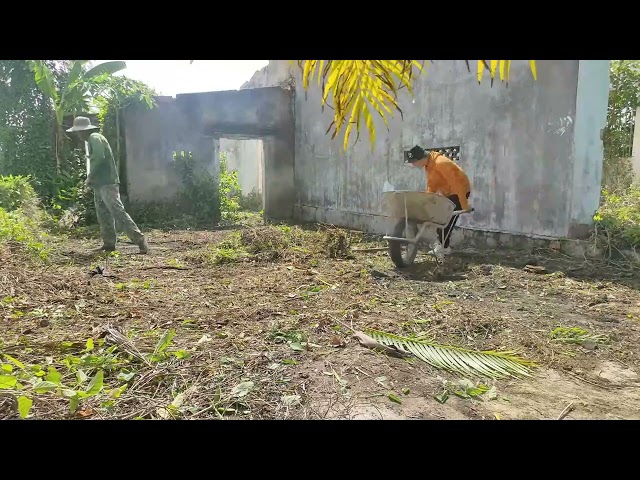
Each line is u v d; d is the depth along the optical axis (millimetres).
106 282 5082
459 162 7746
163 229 10320
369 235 9242
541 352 3244
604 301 4512
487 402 2502
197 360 2809
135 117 11547
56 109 11266
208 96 11883
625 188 7660
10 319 3562
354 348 3123
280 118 12234
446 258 6363
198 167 12039
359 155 10047
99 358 2592
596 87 5926
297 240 7668
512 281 5227
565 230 6199
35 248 5875
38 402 2141
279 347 3104
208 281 5246
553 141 6266
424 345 3146
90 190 10250
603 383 2812
